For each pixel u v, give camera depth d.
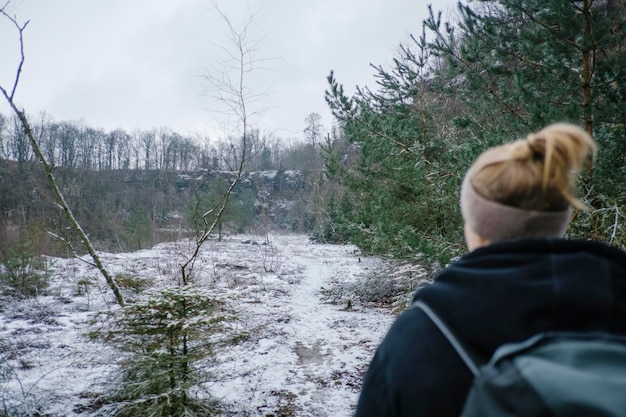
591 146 0.74
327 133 8.85
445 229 7.68
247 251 24.34
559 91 4.60
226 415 4.32
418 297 0.82
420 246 6.36
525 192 0.72
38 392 4.89
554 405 0.50
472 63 4.95
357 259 21.70
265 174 57.62
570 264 0.64
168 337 3.77
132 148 77.38
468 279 0.71
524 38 4.51
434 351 0.70
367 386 0.82
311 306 10.91
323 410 4.79
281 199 52.91
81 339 7.12
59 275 12.61
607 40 4.13
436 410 0.68
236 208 33.31
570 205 0.77
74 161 55.91
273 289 13.36
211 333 3.86
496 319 0.64
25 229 13.59
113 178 47.09
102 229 24.84
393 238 7.47
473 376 0.65
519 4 4.38
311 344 7.50
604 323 0.61
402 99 8.45
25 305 9.71
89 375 5.49
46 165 4.57
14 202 21.23
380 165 8.38
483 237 0.80
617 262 0.67
